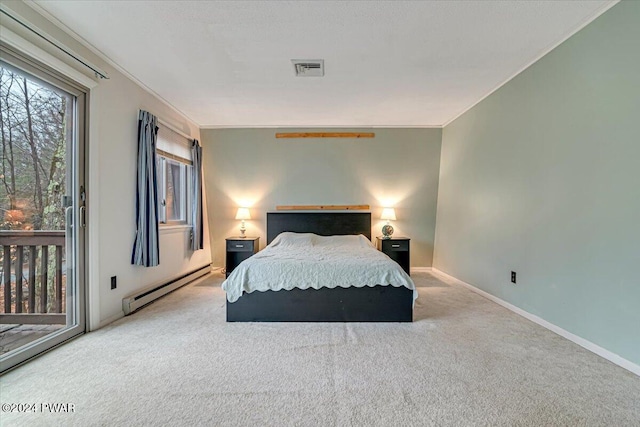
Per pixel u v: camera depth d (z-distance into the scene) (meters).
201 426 1.31
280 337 2.25
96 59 2.39
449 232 4.28
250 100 3.47
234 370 1.77
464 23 2.04
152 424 1.32
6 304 1.80
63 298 2.16
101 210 2.43
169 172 3.71
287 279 2.59
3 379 1.65
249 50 2.39
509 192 2.91
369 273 2.60
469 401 1.48
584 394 1.54
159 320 2.59
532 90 2.59
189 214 4.18
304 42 2.27
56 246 2.10
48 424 1.31
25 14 1.83
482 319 2.62
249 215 4.55
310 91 3.21
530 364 1.83
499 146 3.08
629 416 1.37
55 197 2.09
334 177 4.65
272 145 4.60
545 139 2.45
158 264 3.10
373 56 2.48
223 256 4.80
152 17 1.98
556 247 2.33
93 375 1.70
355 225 4.63
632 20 1.76
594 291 2.00
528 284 2.64
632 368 1.75
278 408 1.43
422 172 4.64
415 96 3.35
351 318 2.59
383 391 1.56
